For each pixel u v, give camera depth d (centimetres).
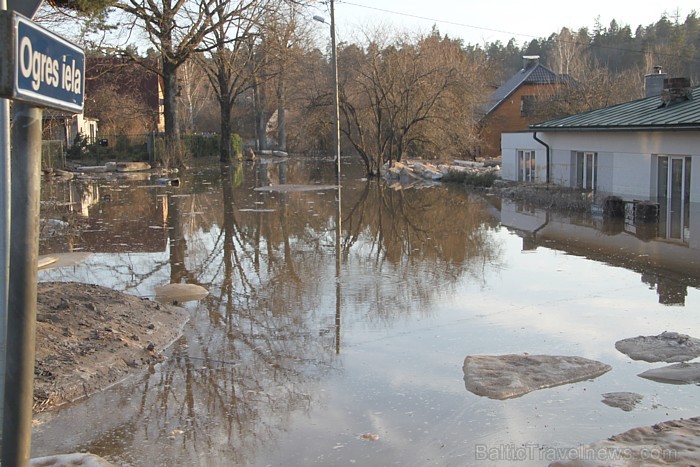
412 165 3975
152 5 3472
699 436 540
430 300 1035
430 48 4047
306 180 3603
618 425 578
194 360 765
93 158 4409
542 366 721
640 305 984
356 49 3922
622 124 2173
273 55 4209
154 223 1925
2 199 280
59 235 1678
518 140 3014
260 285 1147
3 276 280
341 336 853
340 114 4069
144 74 5453
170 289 1098
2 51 225
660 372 702
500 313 955
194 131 6944
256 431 579
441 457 525
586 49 8756
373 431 576
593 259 1345
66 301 842
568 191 2356
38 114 253
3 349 279
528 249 1480
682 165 1967
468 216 2092
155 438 567
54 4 691
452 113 3869
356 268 1291
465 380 691
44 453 538
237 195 2745
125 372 720
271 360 764
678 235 1605
